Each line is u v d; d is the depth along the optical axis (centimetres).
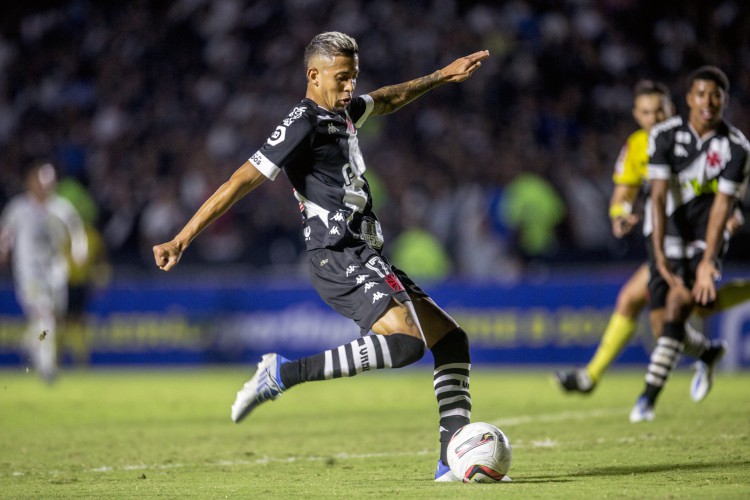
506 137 6438
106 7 7556
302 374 1636
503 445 1661
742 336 4700
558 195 5906
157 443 2530
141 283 5334
